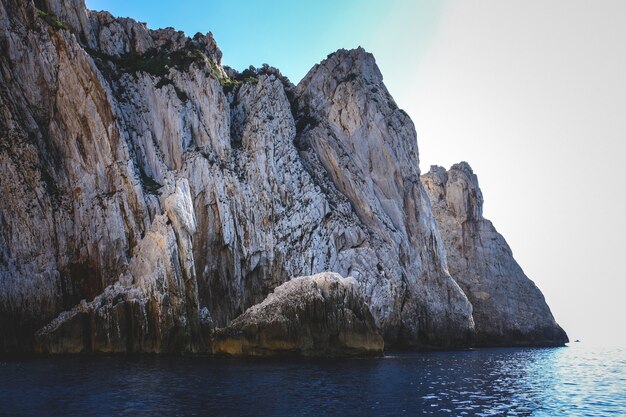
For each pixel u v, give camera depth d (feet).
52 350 173.47
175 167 222.69
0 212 185.06
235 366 147.84
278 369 144.05
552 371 168.66
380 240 251.19
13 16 207.62
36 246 188.34
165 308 176.14
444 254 281.54
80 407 94.38
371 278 238.07
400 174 276.82
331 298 175.63
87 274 196.13
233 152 236.43
